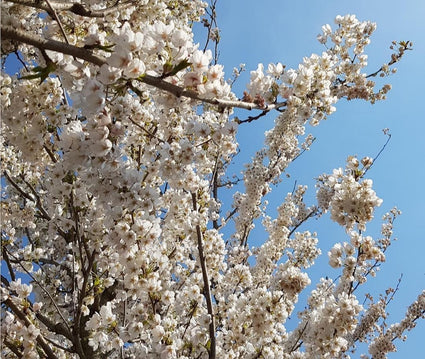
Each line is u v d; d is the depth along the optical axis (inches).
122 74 98.7
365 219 169.8
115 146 116.0
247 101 119.7
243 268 237.3
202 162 146.2
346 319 170.1
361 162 176.6
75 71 106.7
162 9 168.2
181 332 180.4
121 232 131.1
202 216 180.4
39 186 249.0
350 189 170.1
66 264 234.4
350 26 228.5
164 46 109.3
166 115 166.4
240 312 180.7
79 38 136.4
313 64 154.4
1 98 126.1
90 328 163.6
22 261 195.5
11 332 142.3
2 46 114.6
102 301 228.5
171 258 202.4
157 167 151.7
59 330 212.7
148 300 178.5
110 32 156.8
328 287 269.3
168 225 199.5
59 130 146.9
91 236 178.5
